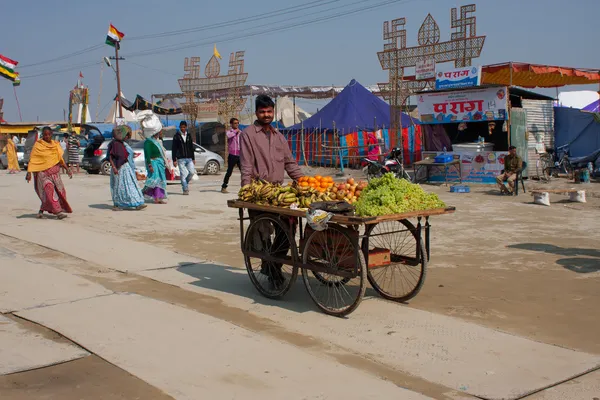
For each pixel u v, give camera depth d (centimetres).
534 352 483
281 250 647
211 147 3416
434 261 811
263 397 399
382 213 551
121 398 398
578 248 890
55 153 1154
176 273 754
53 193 1149
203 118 3362
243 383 421
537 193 1400
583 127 2222
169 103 3888
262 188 621
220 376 433
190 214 1252
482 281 706
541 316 577
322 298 645
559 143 2281
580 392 409
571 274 736
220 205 1391
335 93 3575
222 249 902
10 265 766
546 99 2197
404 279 714
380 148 2625
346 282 673
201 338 511
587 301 624
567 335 525
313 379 429
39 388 412
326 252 588
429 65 2219
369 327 547
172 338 510
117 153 1280
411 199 582
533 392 411
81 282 692
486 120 1870
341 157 2467
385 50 2358
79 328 532
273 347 491
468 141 2062
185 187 1608
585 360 466
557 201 1462
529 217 1202
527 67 1944
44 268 753
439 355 479
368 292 664
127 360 461
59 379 427
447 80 1906
